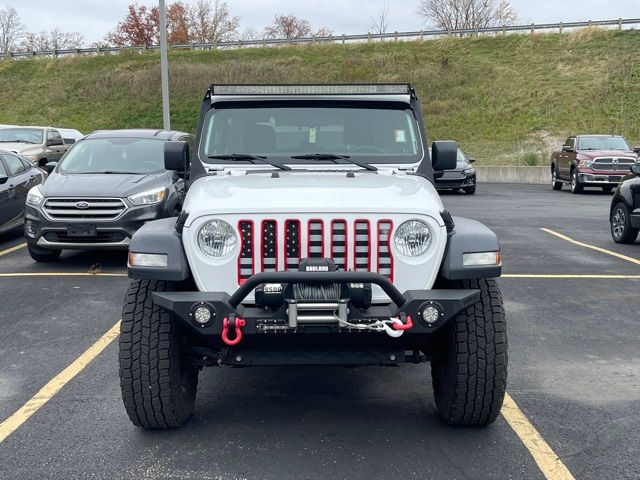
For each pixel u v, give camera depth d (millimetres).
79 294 8266
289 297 3801
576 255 11148
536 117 39969
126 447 4129
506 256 11023
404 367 5664
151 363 4102
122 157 10711
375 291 4016
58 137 21109
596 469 3842
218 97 5309
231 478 3732
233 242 4012
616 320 7098
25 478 3742
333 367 5656
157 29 69812
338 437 4270
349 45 54500
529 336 6516
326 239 3998
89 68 53875
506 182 32031
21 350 6094
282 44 56094
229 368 5629
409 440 4223
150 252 4055
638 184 11836
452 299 3789
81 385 5207
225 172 5121
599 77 43031
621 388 5148
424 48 52031
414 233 4047
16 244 12242
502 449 4094
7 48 75938
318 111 5305
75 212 9438
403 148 5273
